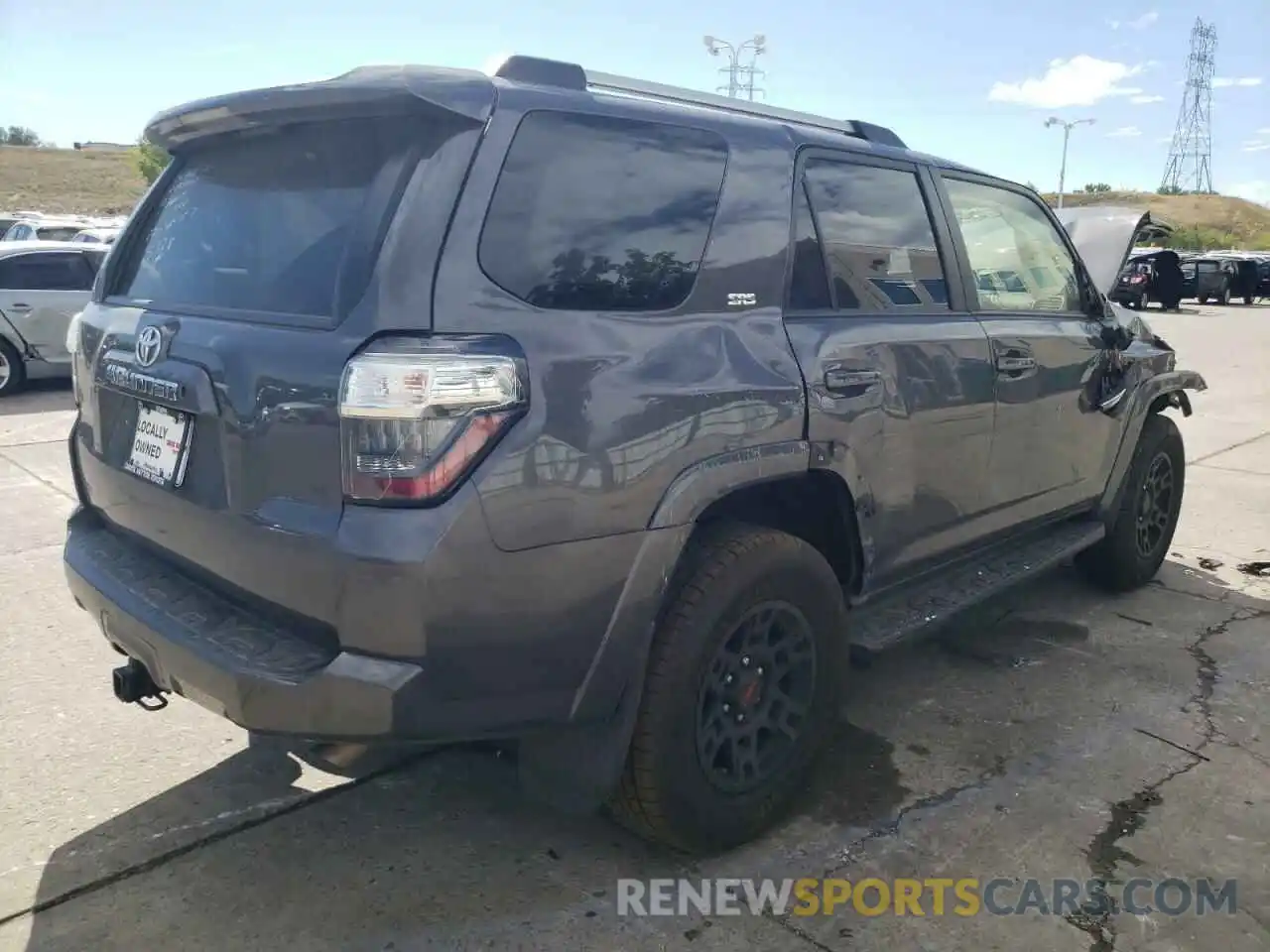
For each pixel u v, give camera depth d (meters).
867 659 3.21
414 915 2.50
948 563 3.62
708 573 2.55
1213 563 5.46
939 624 3.42
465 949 2.38
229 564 2.32
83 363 2.92
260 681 2.12
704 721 2.61
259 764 3.21
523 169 2.24
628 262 2.41
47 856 2.70
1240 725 3.58
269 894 2.57
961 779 3.19
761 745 2.81
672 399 2.38
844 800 3.06
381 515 2.03
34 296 10.53
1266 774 3.24
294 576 2.15
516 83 2.31
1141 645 4.31
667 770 2.51
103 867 2.66
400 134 2.21
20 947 2.36
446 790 3.08
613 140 2.43
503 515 2.10
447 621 2.07
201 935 2.41
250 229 2.46
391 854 2.75
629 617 2.34
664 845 2.75
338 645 2.11
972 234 3.67
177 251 2.71
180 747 3.30
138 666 2.69
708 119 2.69
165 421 2.49
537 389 2.15
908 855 2.79
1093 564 4.87
